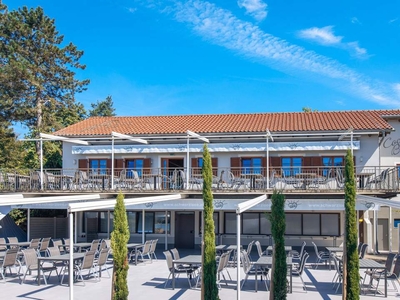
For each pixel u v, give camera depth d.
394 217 27.88
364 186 22.81
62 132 29.67
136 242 28.78
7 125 39.19
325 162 26.22
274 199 11.33
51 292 14.77
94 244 19.28
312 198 23.05
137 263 21.53
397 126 28.97
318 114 31.30
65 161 29.45
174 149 25.78
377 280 15.08
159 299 13.88
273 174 23.19
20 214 34.97
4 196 15.81
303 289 15.27
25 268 19.89
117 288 11.41
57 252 18.05
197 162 27.89
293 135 23.95
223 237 27.48
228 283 16.30
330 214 26.31
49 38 42.06
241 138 27.14
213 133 27.03
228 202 22.31
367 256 24.38
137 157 28.44
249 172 26.92
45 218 30.83
